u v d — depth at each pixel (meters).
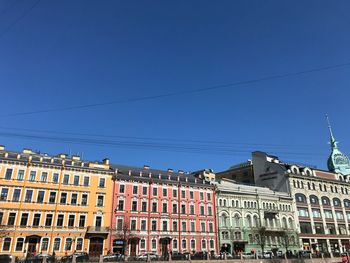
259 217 85.00
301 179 98.88
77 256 47.69
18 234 56.22
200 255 55.91
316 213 97.75
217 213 78.69
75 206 62.53
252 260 58.56
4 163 58.84
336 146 121.00
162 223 70.38
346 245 98.56
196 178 82.94
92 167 66.50
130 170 73.00
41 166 61.81
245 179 107.56
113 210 65.69
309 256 67.00
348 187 110.12
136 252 65.00
